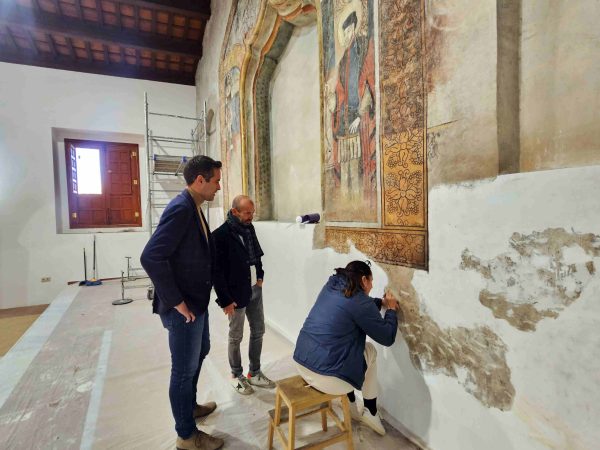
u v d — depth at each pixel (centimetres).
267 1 315
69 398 216
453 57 136
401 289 170
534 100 123
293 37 341
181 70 675
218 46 512
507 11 122
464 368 139
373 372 173
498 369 125
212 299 467
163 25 576
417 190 157
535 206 109
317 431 179
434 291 150
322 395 150
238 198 218
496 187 122
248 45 369
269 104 396
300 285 279
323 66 233
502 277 121
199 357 179
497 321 124
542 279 109
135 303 453
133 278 600
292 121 349
